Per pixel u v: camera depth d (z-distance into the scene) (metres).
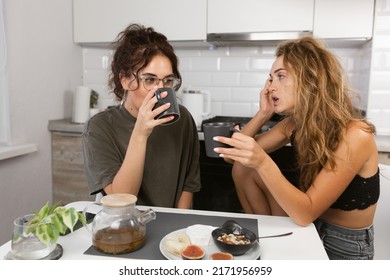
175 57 1.13
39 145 2.32
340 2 2.08
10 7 2.02
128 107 1.19
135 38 1.10
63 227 0.79
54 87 2.45
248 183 1.37
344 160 0.98
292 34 2.15
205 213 1.06
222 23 2.25
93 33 2.52
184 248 0.79
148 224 0.96
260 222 1.00
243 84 2.57
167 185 1.26
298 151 1.16
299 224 0.97
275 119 2.11
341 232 1.13
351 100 1.12
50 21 2.36
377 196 1.12
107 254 0.80
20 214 2.17
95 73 2.80
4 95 2.06
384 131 2.17
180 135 1.30
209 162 2.09
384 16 2.07
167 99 0.94
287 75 1.06
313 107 1.04
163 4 2.34
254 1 2.19
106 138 1.15
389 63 2.10
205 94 2.52
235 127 0.95
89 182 1.13
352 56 2.40
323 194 0.97
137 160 1.01
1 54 2.01
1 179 2.01
